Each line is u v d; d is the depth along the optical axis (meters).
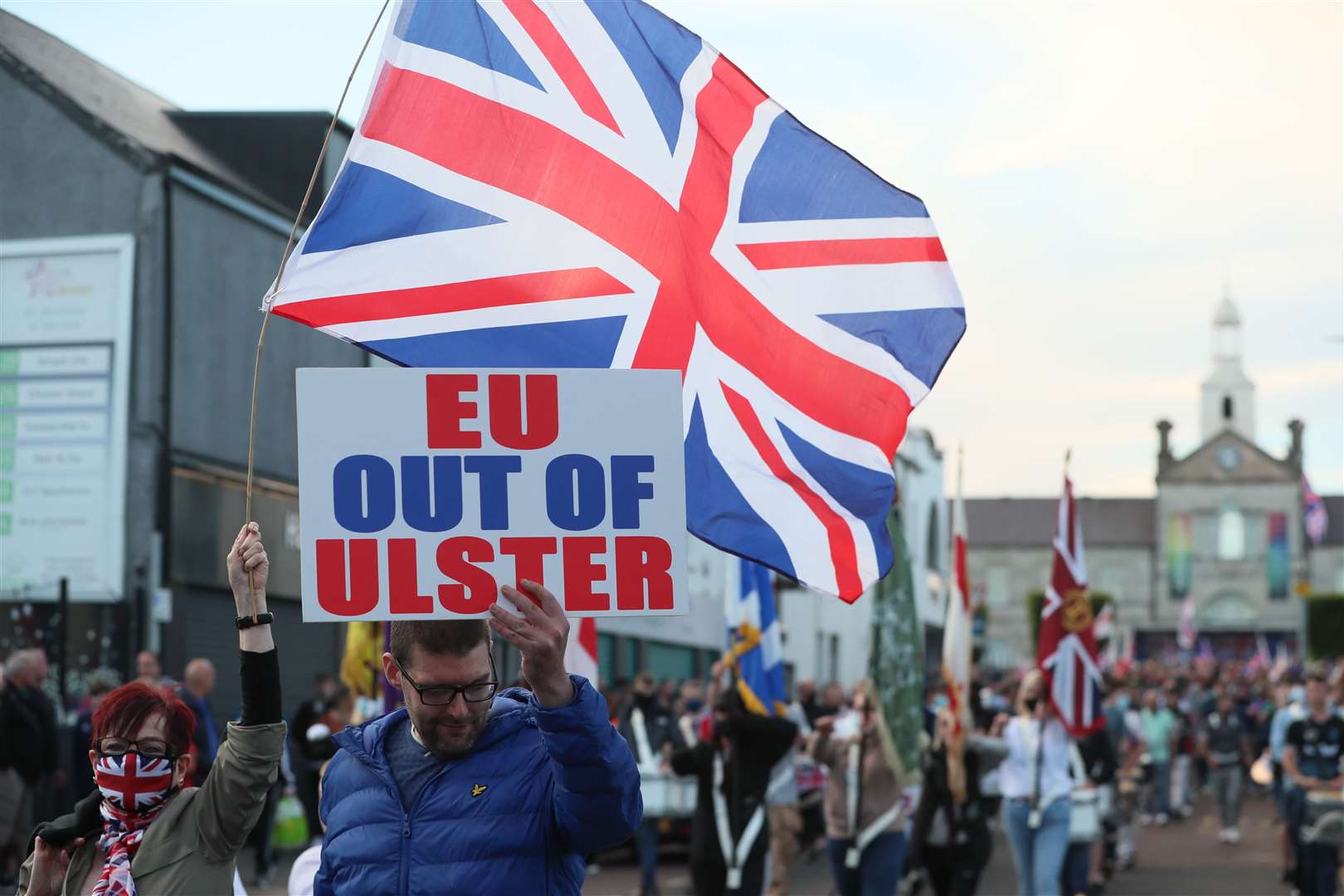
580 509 3.72
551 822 3.62
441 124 4.67
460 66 4.70
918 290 5.32
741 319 5.11
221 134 25.06
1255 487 111.62
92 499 19.66
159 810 4.16
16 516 19.75
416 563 3.65
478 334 4.65
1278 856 20.25
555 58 4.88
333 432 3.64
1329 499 112.19
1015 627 113.69
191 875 4.07
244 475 21.84
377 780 3.70
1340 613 73.56
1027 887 11.66
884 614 11.16
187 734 4.20
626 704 16.94
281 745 4.10
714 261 5.09
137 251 20.02
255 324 22.56
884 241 5.29
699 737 14.30
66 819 4.29
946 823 10.94
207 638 20.95
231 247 21.94
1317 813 13.42
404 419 3.67
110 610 19.45
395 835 3.62
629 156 4.93
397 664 3.63
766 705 11.09
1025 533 114.38
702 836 10.43
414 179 4.62
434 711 3.59
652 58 4.98
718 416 5.02
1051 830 11.49
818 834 18.45
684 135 5.02
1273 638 110.56
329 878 3.72
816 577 5.06
